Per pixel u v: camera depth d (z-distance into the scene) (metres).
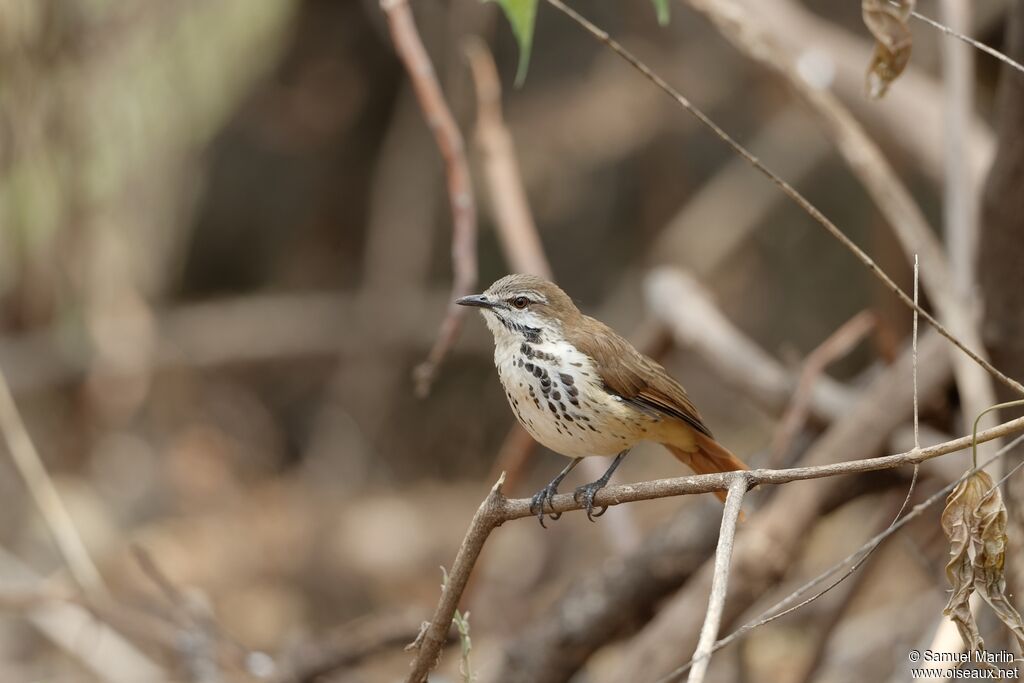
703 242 16.73
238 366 18.67
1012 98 6.34
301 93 19.11
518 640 8.64
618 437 6.84
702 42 17.42
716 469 7.18
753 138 17.45
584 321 7.01
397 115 18.14
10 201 13.20
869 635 10.38
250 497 17.70
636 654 7.59
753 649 10.71
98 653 10.35
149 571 9.23
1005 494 6.32
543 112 18.38
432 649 5.13
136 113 13.65
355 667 9.65
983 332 6.96
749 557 7.49
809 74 9.27
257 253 19.69
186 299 19.33
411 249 18.25
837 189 17.50
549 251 18.78
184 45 13.93
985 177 6.75
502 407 19.09
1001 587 4.38
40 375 15.76
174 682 10.27
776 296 17.89
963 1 7.93
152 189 15.88
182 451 17.55
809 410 8.66
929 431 7.91
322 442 18.48
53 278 15.08
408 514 17.62
